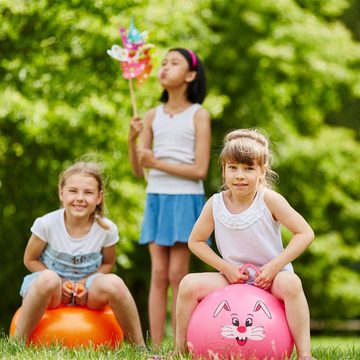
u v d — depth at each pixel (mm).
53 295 4855
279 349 4051
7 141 10570
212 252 4508
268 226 4426
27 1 9852
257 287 4270
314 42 13188
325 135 14055
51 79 10125
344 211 14555
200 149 5945
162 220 5883
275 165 13039
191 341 4141
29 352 4406
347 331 16547
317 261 14156
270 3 12844
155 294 5895
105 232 5324
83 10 9891
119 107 10258
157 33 10047
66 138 10281
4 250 11477
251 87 13078
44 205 11008
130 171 10547
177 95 6125
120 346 4859
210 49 12289
